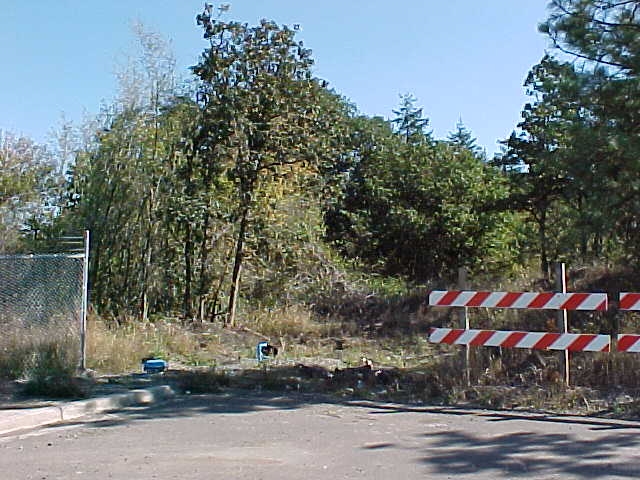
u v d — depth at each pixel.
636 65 12.77
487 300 11.09
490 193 29.97
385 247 31.83
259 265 21.08
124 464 7.36
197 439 8.51
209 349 16.16
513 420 9.58
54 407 9.94
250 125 19.22
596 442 8.27
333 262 23.91
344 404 10.79
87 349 13.48
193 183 19.56
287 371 12.98
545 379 11.10
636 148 12.18
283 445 8.17
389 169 33.16
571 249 15.88
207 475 6.91
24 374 12.31
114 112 19.42
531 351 11.94
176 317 19.47
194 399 11.24
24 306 13.93
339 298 21.61
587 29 13.12
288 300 21.44
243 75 19.48
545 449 7.95
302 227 21.98
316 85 20.27
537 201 28.14
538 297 10.84
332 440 8.42
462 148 35.31
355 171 36.34
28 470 7.16
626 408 9.91
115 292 18.86
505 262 29.86
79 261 13.94
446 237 30.38
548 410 10.16
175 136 19.44
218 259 20.28
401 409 10.40
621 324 14.35
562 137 14.70
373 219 32.56
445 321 18.33
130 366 13.69
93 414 10.14
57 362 12.48
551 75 14.59
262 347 14.94
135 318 18.27
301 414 10.05
